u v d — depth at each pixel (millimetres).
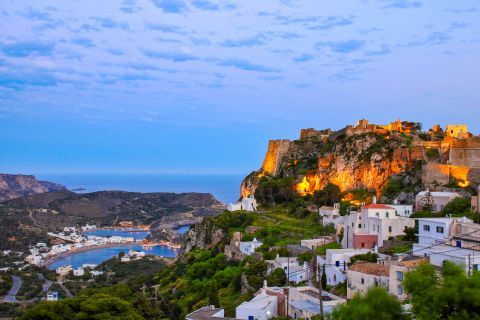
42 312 87062
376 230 136500
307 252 145000
